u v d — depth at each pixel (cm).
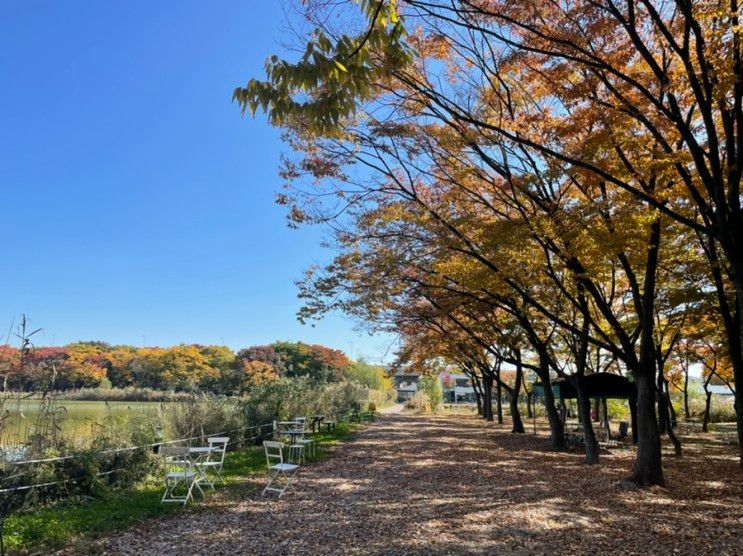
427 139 1178
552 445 2075
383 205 1353
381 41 464
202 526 812
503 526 823
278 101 451
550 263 1267
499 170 1121
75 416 1241
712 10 678
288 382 2630
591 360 3111
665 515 919
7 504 771
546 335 2273
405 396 9988
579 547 720
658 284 1616
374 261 1468
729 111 805
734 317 1395
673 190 1001
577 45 799
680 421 3900
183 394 1850
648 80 925
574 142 1049
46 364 1064
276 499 1015
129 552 677
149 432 1220
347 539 749
